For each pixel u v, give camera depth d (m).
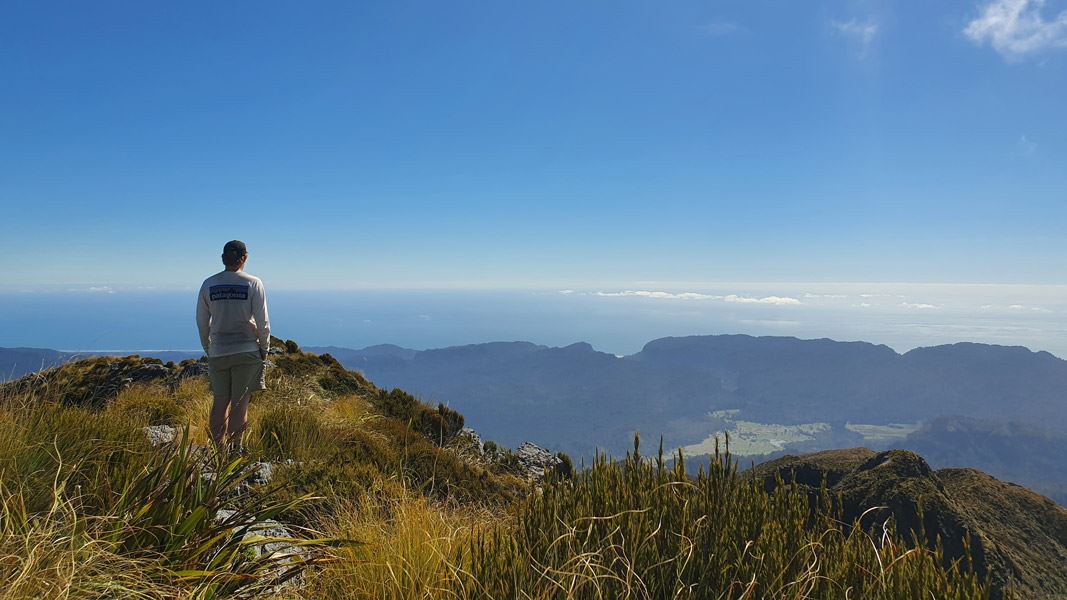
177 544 2.58
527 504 2.92
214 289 6.32
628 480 2.86
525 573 2.32
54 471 2.93
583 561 2.22
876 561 2.30
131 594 2.16
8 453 2.83
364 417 9.79
